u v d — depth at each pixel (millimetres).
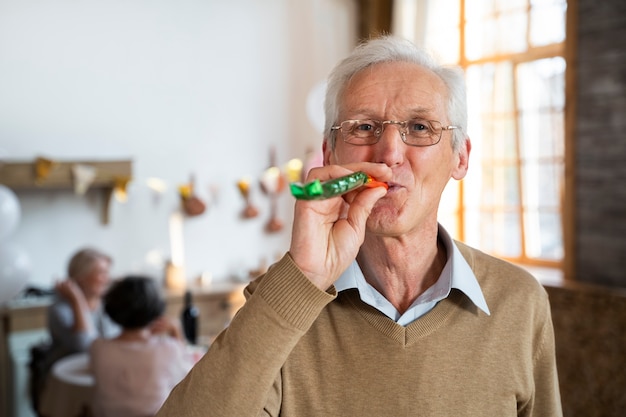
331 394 1106
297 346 1132
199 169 5031
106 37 4699
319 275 993
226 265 5141
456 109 1186
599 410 1982
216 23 5043
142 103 4832
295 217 995
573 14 3883
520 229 4434
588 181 3867
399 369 1108
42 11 4508
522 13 4340
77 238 4684
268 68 5234
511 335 1181
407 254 1171
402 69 1145
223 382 944
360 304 1146
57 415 2914
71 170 4395
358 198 1037
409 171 1113
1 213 3615
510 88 4434
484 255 1303
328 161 1257
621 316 1950
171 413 974
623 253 3697
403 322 1152
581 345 2029
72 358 3213
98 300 3875
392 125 1115
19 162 4270
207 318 4738
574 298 2045
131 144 4812
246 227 5199
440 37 4855
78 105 4641
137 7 4781
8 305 4113
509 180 4480
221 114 5090
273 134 5270
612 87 3703
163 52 4883
